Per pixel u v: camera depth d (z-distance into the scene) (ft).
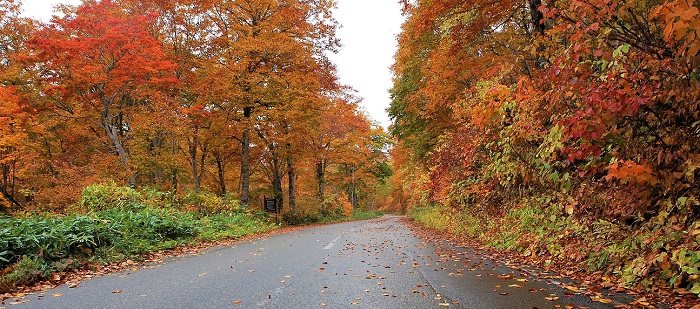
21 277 20.52
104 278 22.41
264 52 67.15
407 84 71.72
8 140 48.14
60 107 64.18
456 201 45.96
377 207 259.60
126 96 70.90
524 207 29.66
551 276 18.97
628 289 15.67
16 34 67.51
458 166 42.04
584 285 16.88
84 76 53.88
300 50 68.85
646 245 16.28
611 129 16.53
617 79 15.37
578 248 21.17
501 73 30.01
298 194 115.55
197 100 67.31
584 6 14.76
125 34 53.83
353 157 106.52
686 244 14.48
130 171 60.44
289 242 39.96
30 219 28.32
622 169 14.62
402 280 19.43
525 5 36.45
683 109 15.02
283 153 78.59
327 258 27.35
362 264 24.49
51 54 51.29
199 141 71.05
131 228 34.53
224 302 16.05
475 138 33.65
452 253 28.40
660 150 15.44
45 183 58.80
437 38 49.32
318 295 16.81
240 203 72.13
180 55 66.54
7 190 58.18
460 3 34.27
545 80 20.25
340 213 115.75
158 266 26.35
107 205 42.22
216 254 31.71
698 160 14.85
